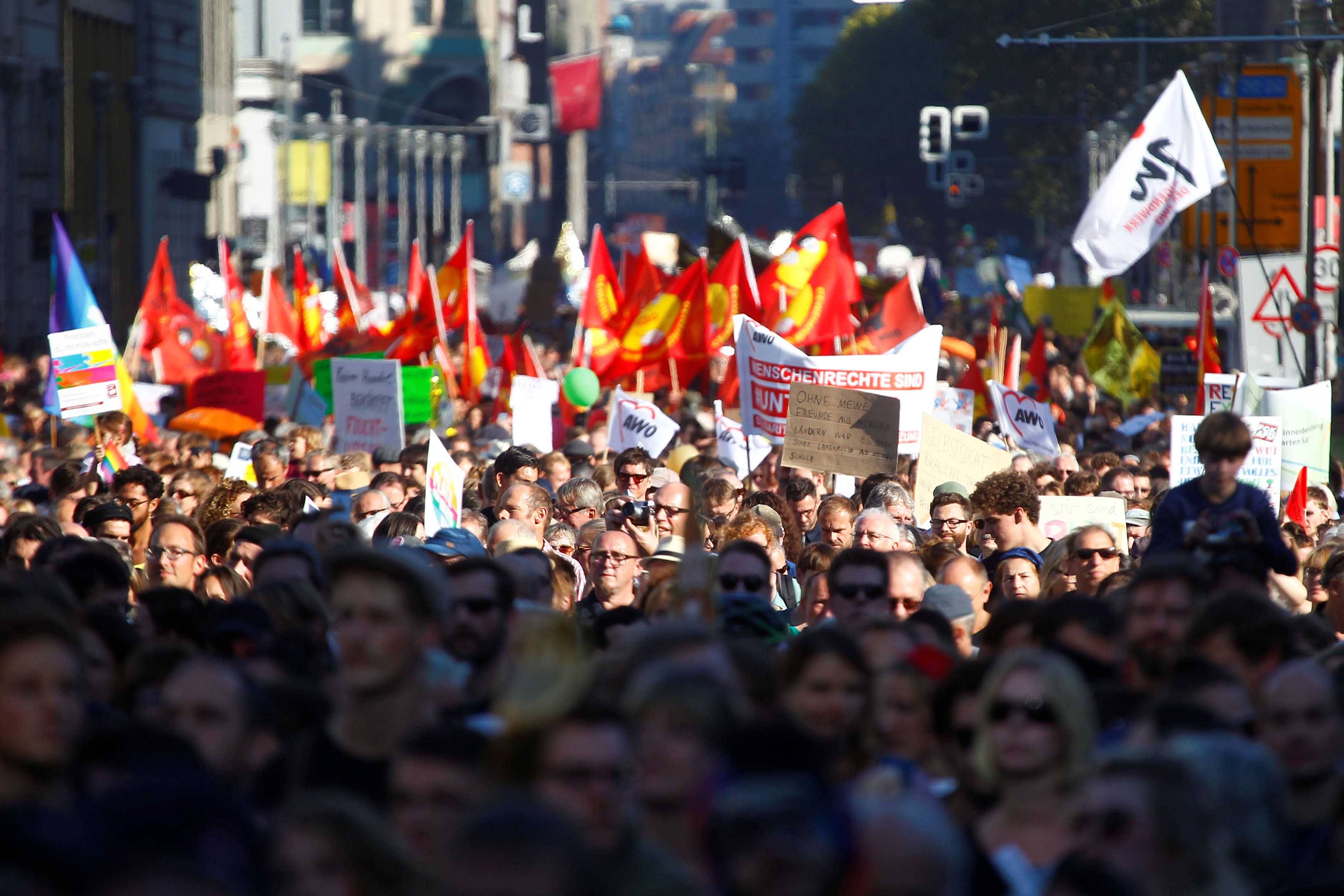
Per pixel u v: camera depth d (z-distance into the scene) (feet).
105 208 586.45
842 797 51.90
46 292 591.78
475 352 285.02
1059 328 532.73
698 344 255.70
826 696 66.23
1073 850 53.26
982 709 62.08
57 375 199.62
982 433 232.94
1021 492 125.59
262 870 47.16
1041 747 60.54
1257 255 260.42
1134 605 79.77
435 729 55.36
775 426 180.34
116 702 72.18
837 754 65.46
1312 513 155.84
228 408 239.91
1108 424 263.90
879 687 68.59
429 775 54.19
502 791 43.04
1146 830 52.11
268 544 96.32
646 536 129.39
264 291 365.40
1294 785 65.46
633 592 118.01
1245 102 356.18
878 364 179.22
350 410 210.18
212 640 80.84
